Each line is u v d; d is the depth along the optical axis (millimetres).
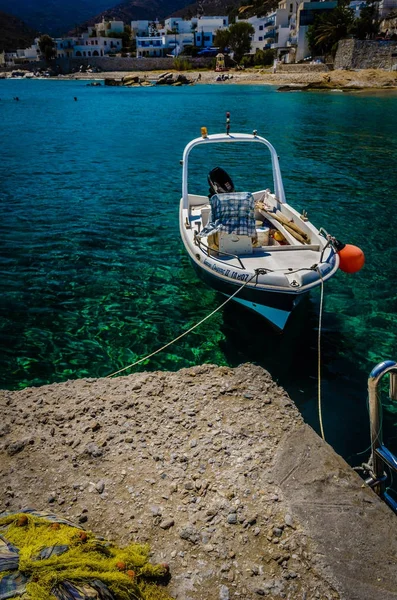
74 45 147000
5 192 18219
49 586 3102
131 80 95312
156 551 3906
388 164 22375
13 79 133125
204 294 10398
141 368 7961
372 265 11617
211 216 9391
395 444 6246
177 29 151625
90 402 5828
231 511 4238
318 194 17750
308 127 33969
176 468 4754
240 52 111562
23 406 5812
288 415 5520
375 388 4383
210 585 3643
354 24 81562
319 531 4062
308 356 8203
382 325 9102
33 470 4758
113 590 3287
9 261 11898
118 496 4441
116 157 25219
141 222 14922
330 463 4785
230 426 5316
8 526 3770
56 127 37562
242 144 28562
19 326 9102
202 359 8203
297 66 85500
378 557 3867
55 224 14648
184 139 30891
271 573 3729
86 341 8688
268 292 8172
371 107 45000
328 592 3611
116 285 10766
